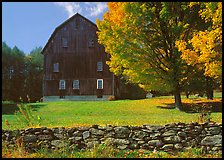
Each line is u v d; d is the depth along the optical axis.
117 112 21.69
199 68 20.39
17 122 13.72
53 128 10.30
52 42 42.19
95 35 41.47
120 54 20.22
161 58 21.16
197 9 20.67
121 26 20.75
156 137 10.13
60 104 27.36
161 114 20.02
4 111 24.61
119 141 10.14
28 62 61.41
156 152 9.91
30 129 10.28
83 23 41.62
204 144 9.98
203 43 15.93
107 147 9.61
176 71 20.98
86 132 10.27
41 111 23.33
